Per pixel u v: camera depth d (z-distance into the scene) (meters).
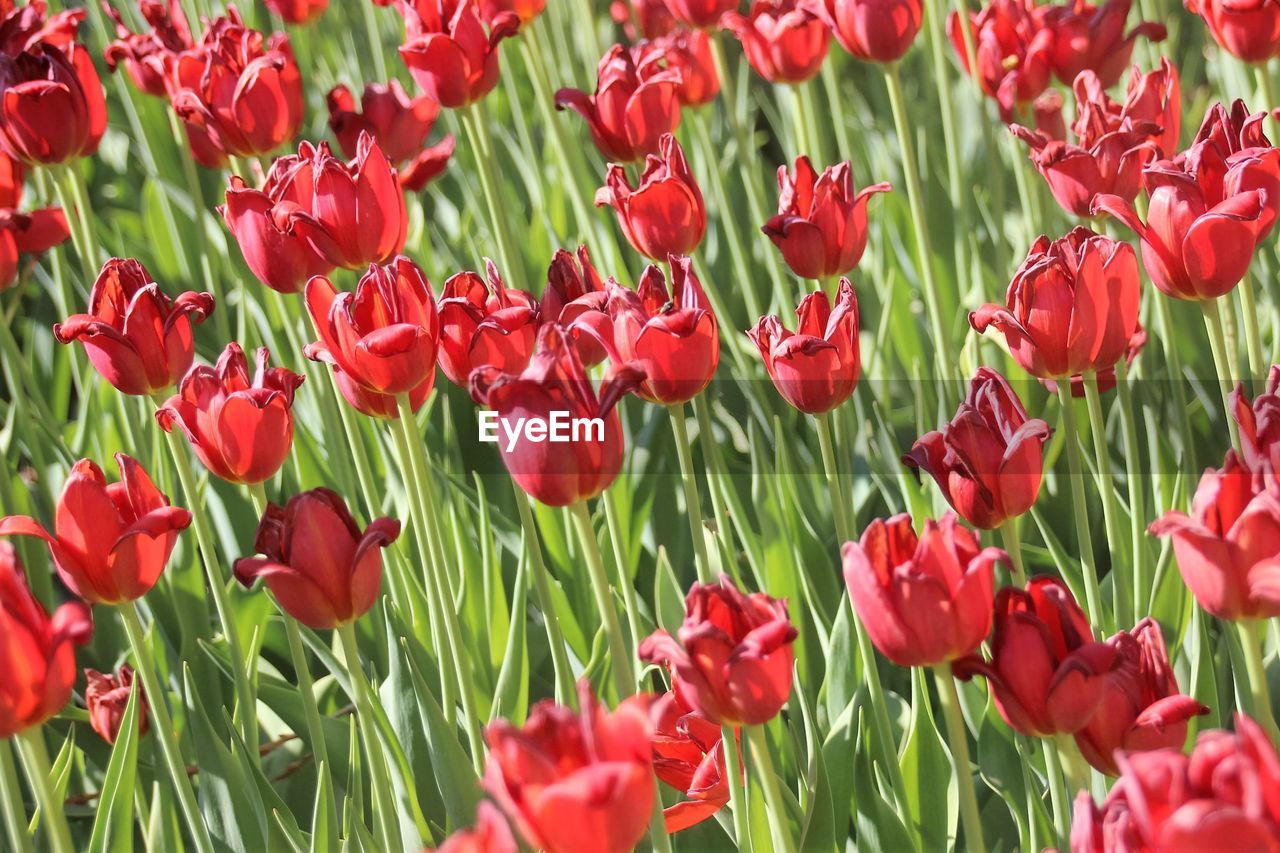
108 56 1.97
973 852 1.35
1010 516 1.45
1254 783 1.20
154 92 1.95
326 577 1.43
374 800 1.58
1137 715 1.33
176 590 1.80
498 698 1.62
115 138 3.05
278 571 1.43
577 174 2.19
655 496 1.86
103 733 1.68
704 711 1.35
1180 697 1.33
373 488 1.70
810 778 1.51
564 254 1.55
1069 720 1.32
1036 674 1.32
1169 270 1.51
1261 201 1.47
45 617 1.38
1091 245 1.48
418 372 1.48
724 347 2.16
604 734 1.26
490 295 1.53
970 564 1.32
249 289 2.18
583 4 2.58
